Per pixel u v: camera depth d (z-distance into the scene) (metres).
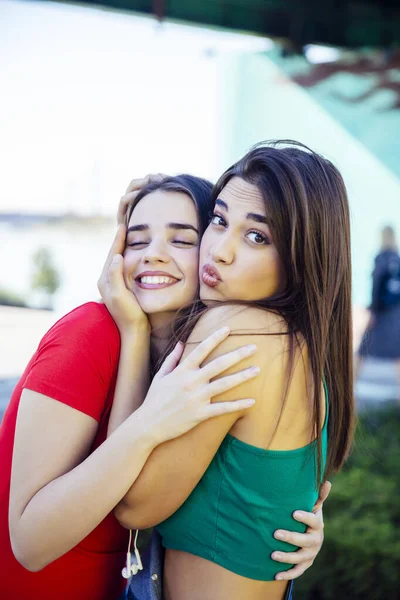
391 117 12.02
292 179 1.37
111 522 1.48
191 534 1.36
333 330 1.49
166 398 1.29
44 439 1.32
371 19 5.12
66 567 1.44
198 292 1.56
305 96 13.29
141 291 1.54
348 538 3.17
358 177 12.56
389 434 5.29
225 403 1.27
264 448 1.31
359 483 4.03
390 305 8.16
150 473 1.30
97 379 1.39
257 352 1.32
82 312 1.46
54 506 1.27
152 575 1.39
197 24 4.70
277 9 4.80
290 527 1.36
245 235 1.40
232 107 15.12
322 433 1.47
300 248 1.38
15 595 1.44
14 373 7.02
